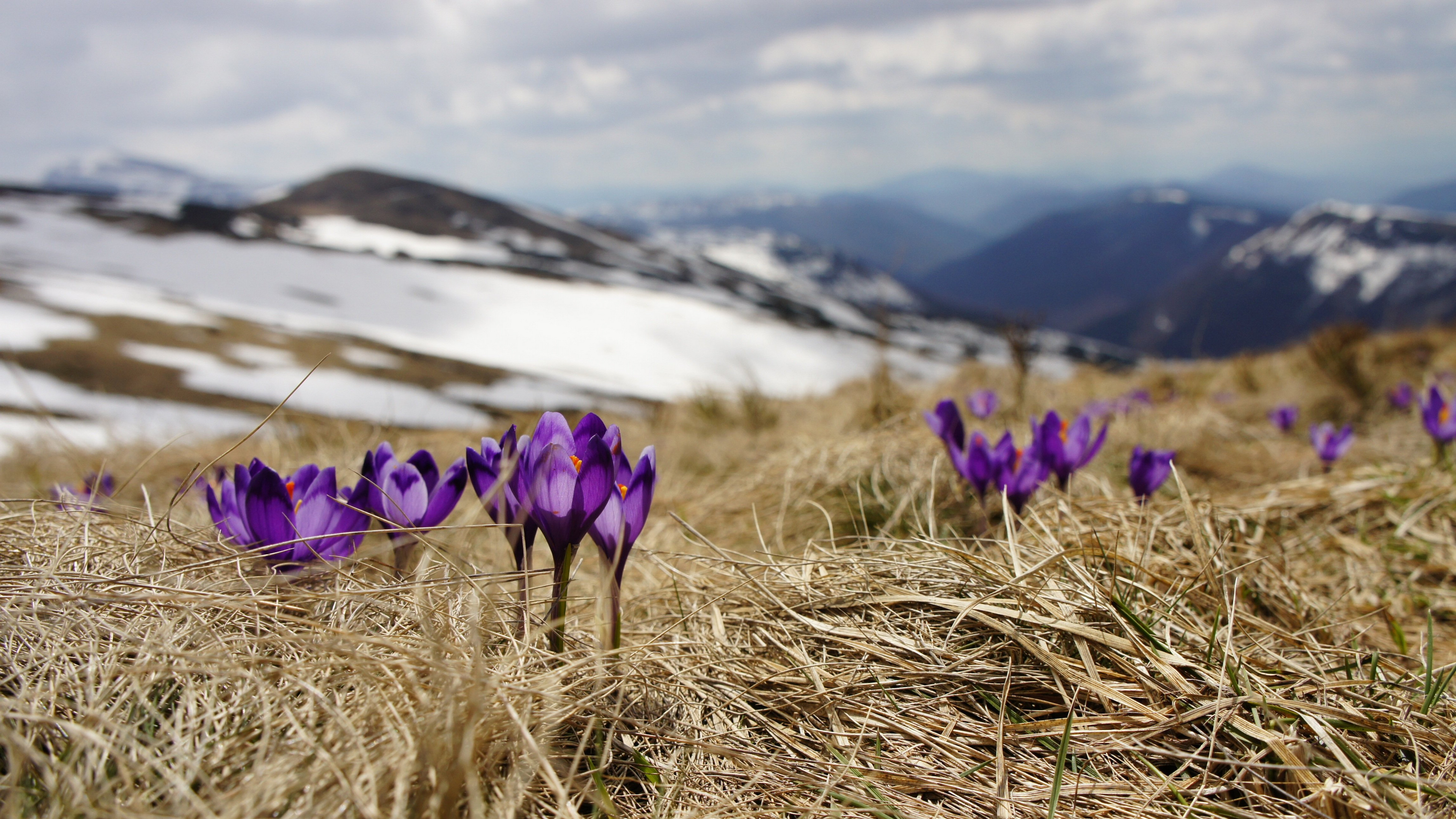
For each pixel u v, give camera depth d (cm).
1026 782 119
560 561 123
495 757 104
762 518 299
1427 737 124
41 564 143
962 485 270
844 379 864
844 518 282
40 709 104
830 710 136
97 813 83
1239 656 139
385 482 149
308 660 112
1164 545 210
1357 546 247
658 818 111
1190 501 179
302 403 2172
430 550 144
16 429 590
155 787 90
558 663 135
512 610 140
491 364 4397
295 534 141
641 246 17900
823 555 188
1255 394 703
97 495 197
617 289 10119
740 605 175
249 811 85
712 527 300
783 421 639
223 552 152
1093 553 174
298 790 92
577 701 118
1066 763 124
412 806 92
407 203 16012
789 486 315
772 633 161
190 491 255
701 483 405
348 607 134
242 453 387
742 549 262
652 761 124
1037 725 129
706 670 149
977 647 150
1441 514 263
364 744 97
